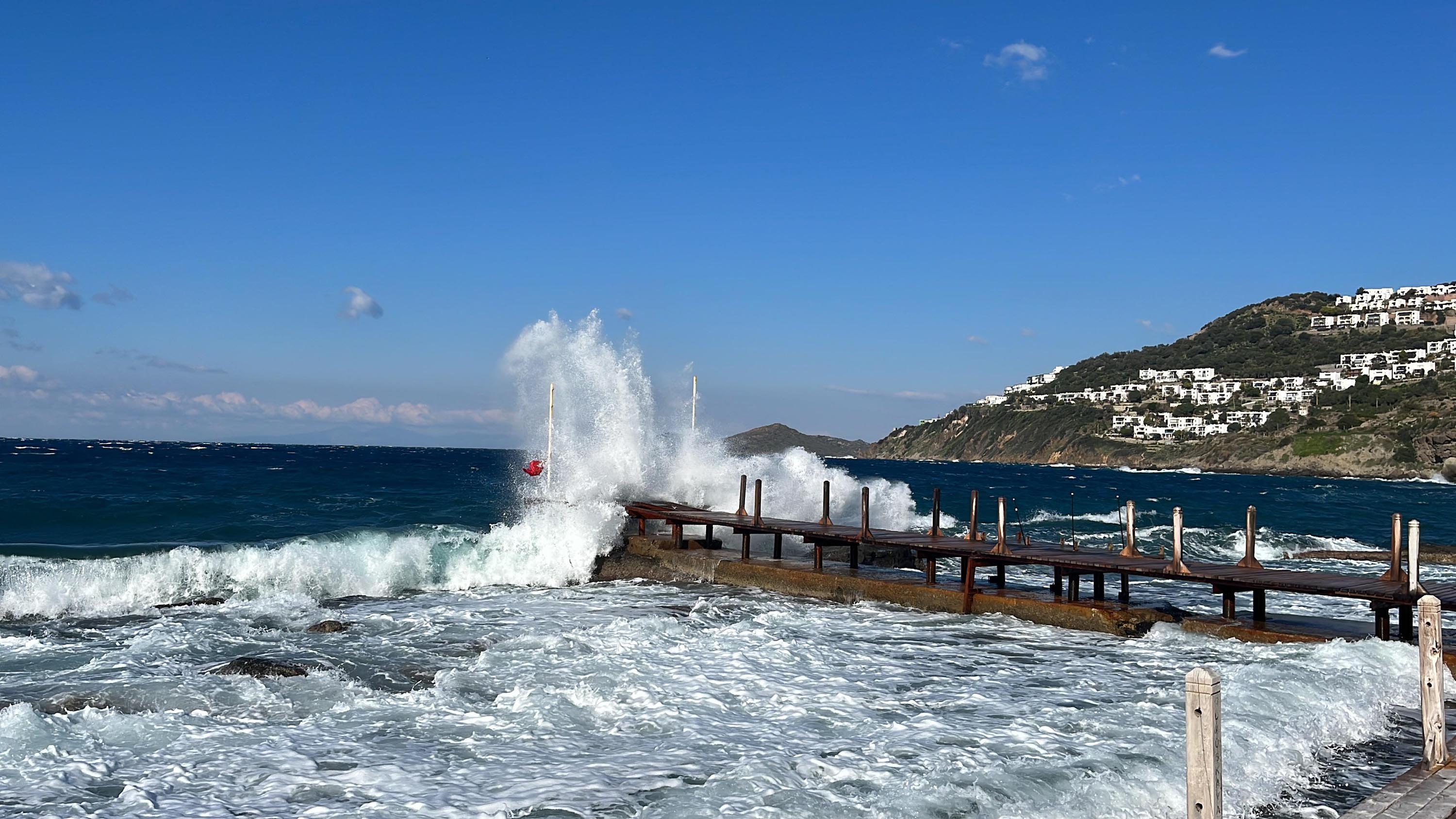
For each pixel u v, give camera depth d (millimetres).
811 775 7508
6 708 8977
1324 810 7094
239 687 9953
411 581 18828
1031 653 13062
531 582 19750
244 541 22812
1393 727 9469
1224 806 6867
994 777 7281
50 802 6797
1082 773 7555
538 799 6926
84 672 10766
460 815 6621
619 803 6867
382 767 7570
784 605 16984
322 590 17797
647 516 21531
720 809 6582
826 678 10938
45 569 15734
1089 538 33188
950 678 11312
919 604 16531
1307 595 19453
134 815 6590
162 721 8727
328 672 10906
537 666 10977
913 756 8023
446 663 11836
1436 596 12539
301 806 6777
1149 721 9305
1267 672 10938
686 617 15328
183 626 13805
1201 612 16703
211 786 7152
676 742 8352
